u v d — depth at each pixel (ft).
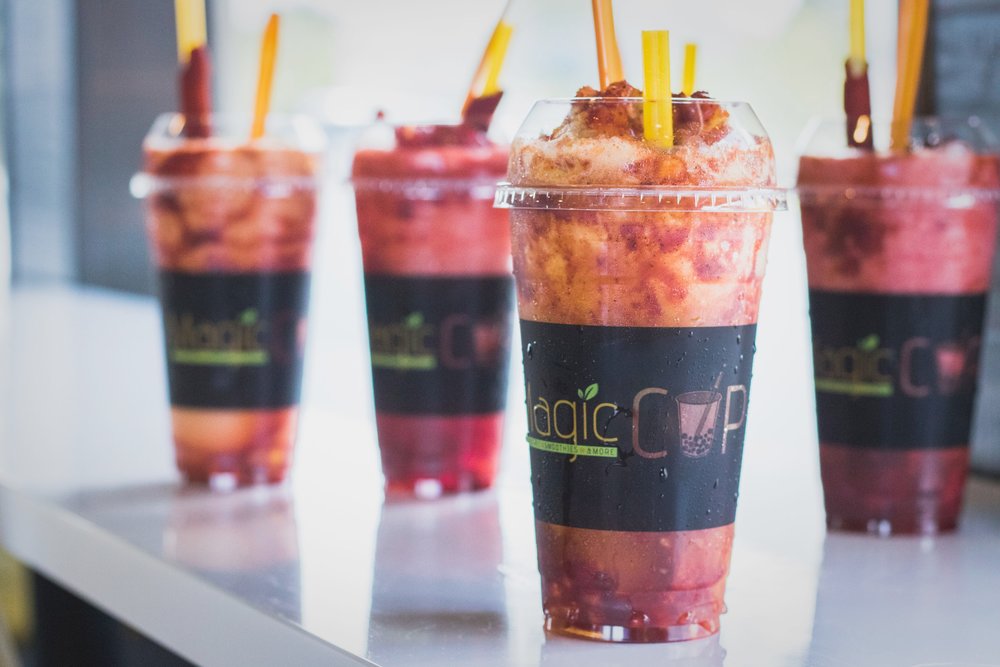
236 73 6.93
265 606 2.77
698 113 2.58
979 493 3.61
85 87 8.62
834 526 3.27
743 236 2.59
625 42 4.52
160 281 3.73
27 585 3.72
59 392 5.21
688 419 2.59
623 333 2.58
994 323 3.70
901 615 2.73
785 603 2.80
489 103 3.55
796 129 4.17
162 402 4.97
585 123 2.58
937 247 3.17
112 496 3.57
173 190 3.64
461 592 2.86
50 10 9.04
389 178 3.54
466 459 3.60
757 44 4.22
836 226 3.21
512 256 2.71
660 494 2.59
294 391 3.73
